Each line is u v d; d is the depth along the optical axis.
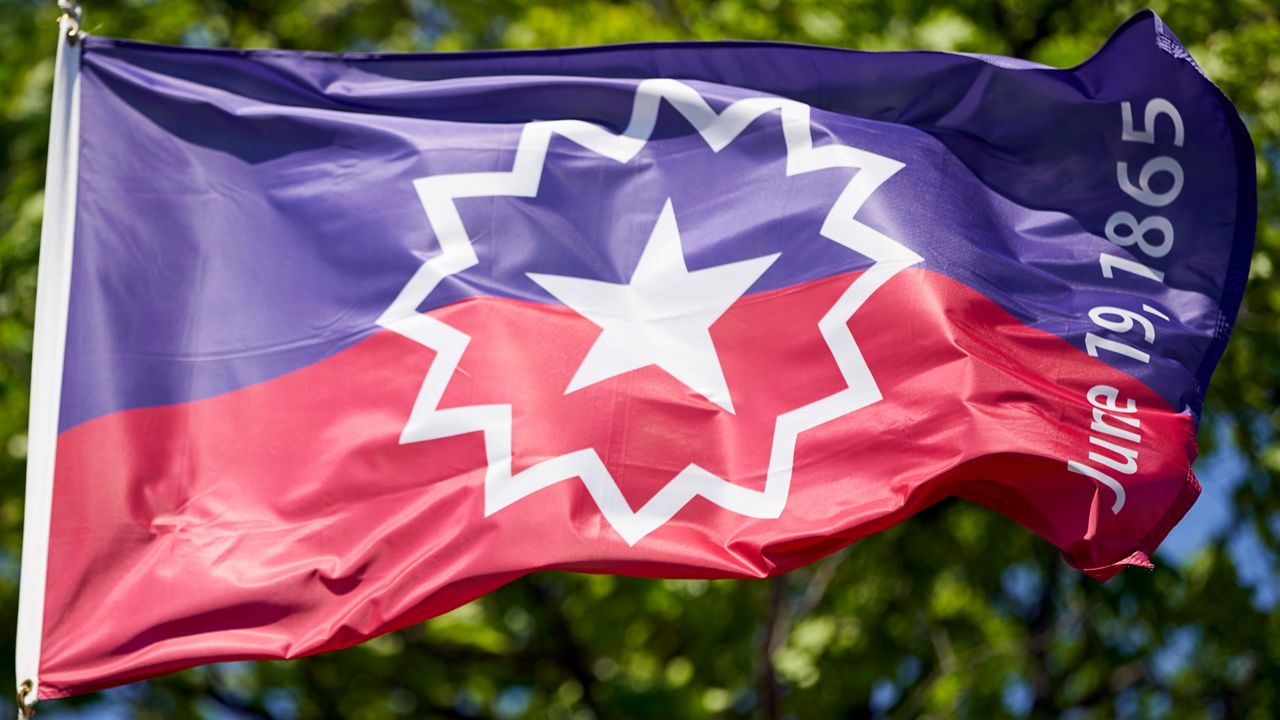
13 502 11.80
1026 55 10.39
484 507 5.62
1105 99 6.32
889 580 11.44
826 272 5.94
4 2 12.57
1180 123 6.29
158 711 12.66
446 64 6.31
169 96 6.18
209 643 5.45
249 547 5.58
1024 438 5.57
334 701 12.78
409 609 5.51
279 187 6.13
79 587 5.55
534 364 5.84
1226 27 10.09
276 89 6.26
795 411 5.75
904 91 6.38
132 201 6.06
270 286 5.99
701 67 6.37
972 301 5.84
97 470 5.71
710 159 6.20
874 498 5.55
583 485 5.65
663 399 5.77
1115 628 11.56
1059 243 6.18
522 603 12.24
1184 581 11.14
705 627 11.59
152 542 5.62
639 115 6.27
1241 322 10.02
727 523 5.59
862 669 11.32
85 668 5.44
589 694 12.37
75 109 6.12
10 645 12.41
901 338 5.78
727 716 11.48
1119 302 6.06
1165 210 6.25
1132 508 5.58
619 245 6.07
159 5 12.16
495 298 5.96
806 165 6.14
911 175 6.11
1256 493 10.65
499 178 6.14
